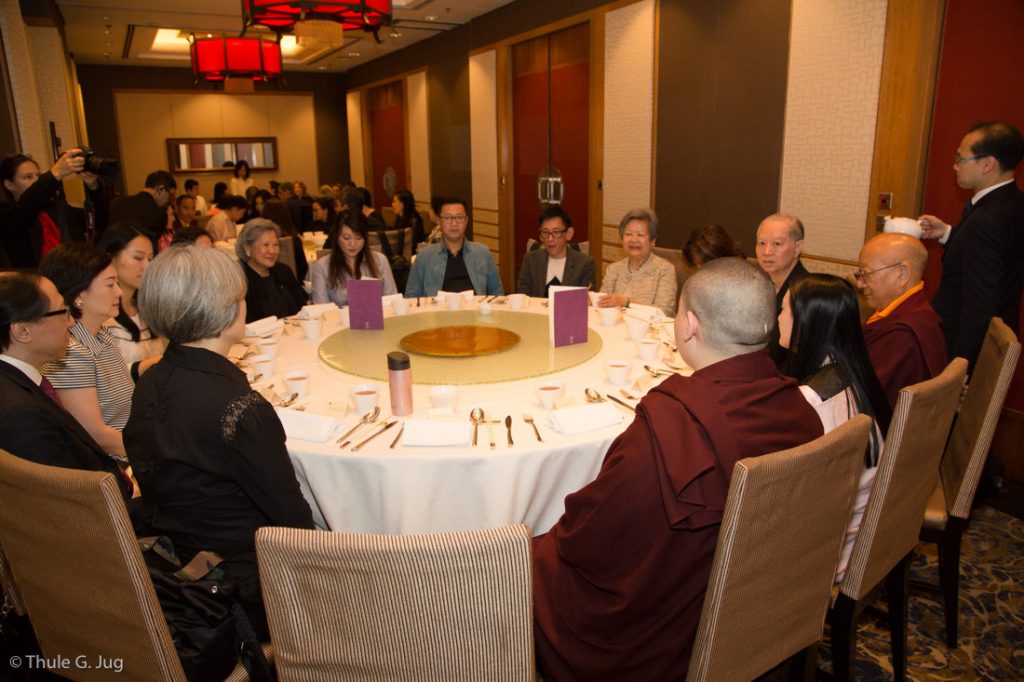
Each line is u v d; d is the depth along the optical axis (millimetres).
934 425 1655
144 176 11188
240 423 1371
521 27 6684
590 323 2852
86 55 9758
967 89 3174
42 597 1374
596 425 1755
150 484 1421
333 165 12258
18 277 1689
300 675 1086
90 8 6816
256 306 3385
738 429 1256
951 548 2059
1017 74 2965
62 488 1214
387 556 970
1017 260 2639
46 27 6332
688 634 1312
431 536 977
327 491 1672
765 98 4254
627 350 2434
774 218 2848
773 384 1333
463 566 976
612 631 1327
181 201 6926
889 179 3545
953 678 2002
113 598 1282
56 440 1565
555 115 6500
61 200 4012
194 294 1390
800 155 4062
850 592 1653
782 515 1244
